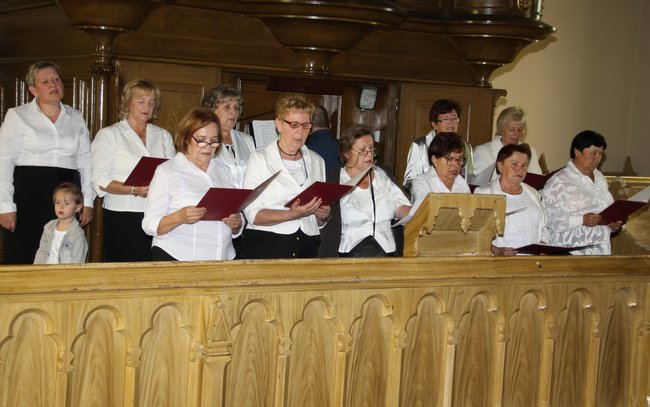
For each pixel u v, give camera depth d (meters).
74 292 3.17
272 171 4.25
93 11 5.87
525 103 10.15
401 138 7.45
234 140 5.05
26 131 5.04
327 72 6.81
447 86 7.60
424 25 7.31
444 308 4.02
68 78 6.55
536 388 4.34
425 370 4.03
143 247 4.93
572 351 4.42
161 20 6.29
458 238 4.20
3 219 4.97
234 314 3.49
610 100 10.83
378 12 6.47
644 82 10.93
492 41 7.39
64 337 3.19
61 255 4.67
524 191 4.98
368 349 3.86
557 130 10.48
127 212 4.89
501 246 4.88
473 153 6.16
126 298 3.29
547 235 5.06
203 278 3.39
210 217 3.76
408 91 7.43
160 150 5.03
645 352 4.59
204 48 6.47
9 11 7.34
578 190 5.39
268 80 6.91
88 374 3.27
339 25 6.48
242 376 3.56
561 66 10.37
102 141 4.88
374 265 3.79
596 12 10.55
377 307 3.87
